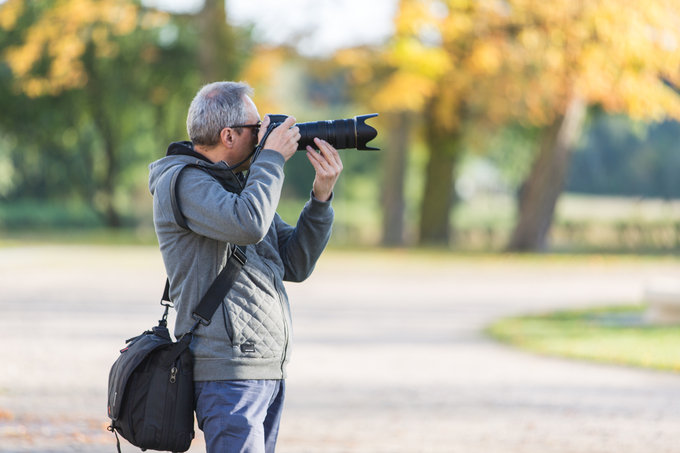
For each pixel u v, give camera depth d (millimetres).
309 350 19109
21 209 84000
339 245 56469
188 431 5531
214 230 5410
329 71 53906
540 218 52156
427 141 59719
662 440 10750
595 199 102625
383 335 21734
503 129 61969
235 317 5508
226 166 5641
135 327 21766
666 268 43094
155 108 70375
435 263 43594
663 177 94312
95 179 81562
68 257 43250
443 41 48594
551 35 45188
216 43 51844
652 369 16750
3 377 14641
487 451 10125
